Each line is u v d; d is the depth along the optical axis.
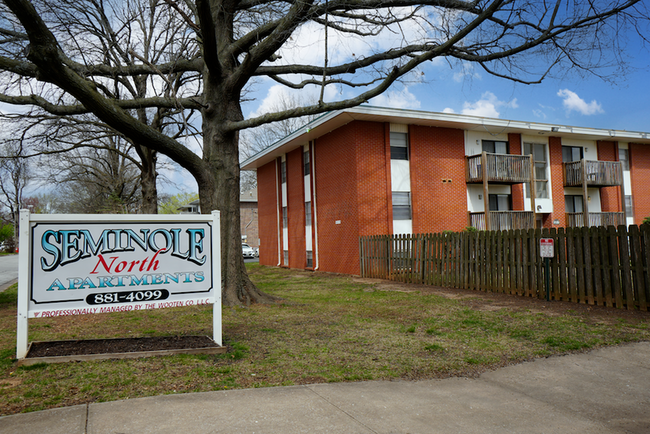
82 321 7.81
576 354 5.47
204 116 10.02
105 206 25.41
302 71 11.52
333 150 19.50
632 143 25.06
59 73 7.03
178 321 7.73
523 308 8.59
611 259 8.26
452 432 3.33
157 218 5.38
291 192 24.25
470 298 10.23
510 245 10.61
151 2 14.09
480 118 19.22
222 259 9.55
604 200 24.05
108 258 5.15
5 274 24.73
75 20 10.77
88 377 4.37
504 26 9.43
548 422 3.54
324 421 3.47
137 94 18.23
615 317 7.40
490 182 20.06
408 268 14.47
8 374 4.46
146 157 19.64
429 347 5.79
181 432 3.19
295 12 8.73
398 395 4.11
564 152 23.19
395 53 10.80
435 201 19.09
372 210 17.89
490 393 4.20
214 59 9.00
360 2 9.86
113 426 3.26
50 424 3.27
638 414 3.68
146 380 4.32
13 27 10.88
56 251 4.95
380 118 17.69
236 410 3.63
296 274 19.88
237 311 8.76
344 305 9.55
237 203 9.87
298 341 6.14
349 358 5.30
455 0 9.63
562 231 9.25
